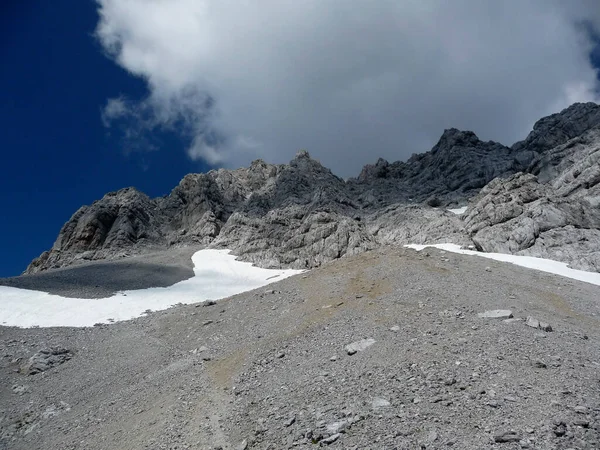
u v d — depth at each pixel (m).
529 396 14.72
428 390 16.11
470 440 12.44
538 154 104.81
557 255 55.25
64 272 67.75
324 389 18.05
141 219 120.50
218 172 155.25
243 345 28.45
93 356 33.09
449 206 103.00
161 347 33.12
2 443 22.22
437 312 26.53
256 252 94.88
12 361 31.64
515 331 22.28
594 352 19.84
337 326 26.70
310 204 114.69
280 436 15.04
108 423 21.73
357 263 43.16
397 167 141.12
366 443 13.23
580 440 11.67
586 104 111.88
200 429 17.61
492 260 45.91
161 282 65.62
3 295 47.59
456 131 134.25
